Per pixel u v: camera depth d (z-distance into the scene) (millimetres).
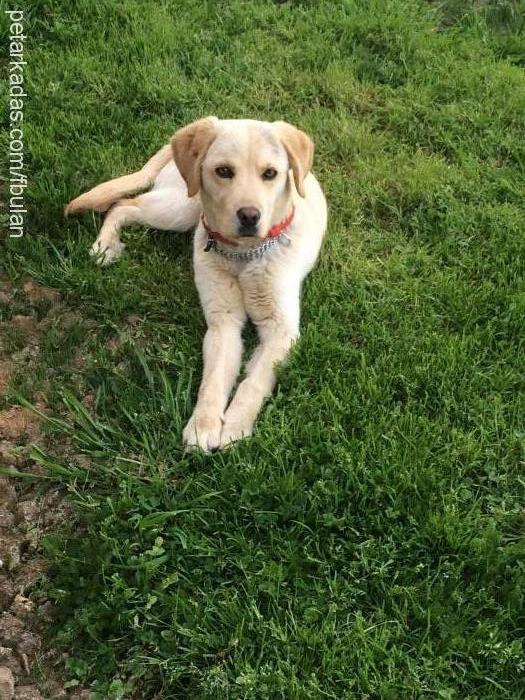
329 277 1111
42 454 884
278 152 977
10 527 841
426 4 1692
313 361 984
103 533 796
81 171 1272
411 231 1217
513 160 1341
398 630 736
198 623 746
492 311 1069
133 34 1554
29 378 980
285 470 859
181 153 999
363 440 897
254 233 940
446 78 1493
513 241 1158
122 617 745
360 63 1507
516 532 832
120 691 707
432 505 831
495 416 923
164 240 1177
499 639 735
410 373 970
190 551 796
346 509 824
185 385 979
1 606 779
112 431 905
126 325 1062
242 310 1043
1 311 1051
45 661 742
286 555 789
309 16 1619
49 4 1570
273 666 720
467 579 789
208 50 1537
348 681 700
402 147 1355
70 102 1385
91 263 1113
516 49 1594
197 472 875
